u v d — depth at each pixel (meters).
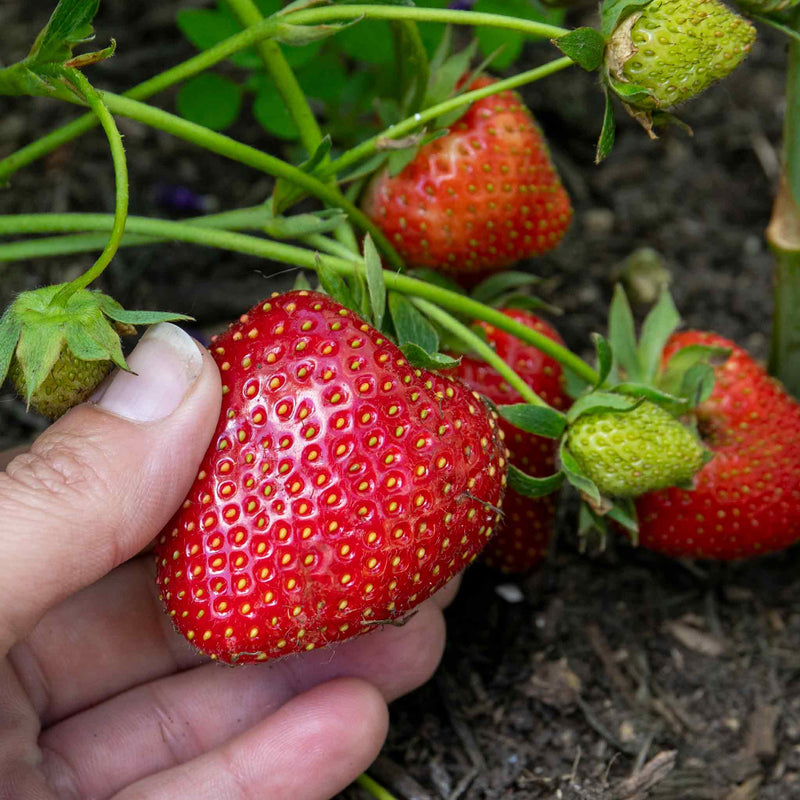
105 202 0.32
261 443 0.20
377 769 0.25
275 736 0.22
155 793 0.22
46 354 0.19
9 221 0.22
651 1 0.20
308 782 0.23
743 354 0.25
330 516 0.20
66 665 0.24
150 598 0.24
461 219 0.25
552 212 0.26
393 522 0.20
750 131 0.34
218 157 0.33
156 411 0.20
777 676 0.26
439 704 0.26
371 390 0.20
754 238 0.33
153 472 0.20
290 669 0.24
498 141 0.25
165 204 0.32
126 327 0.20
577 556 0.28
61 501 0.20
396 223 0.25
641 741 0.25
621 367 0.25
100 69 0.34
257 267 0.32
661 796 0.24
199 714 0.24
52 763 0.23
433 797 0.24
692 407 0.24
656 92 0.20
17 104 0.34
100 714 0.24
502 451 0.21
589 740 0.25
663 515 0.25
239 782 0.22
